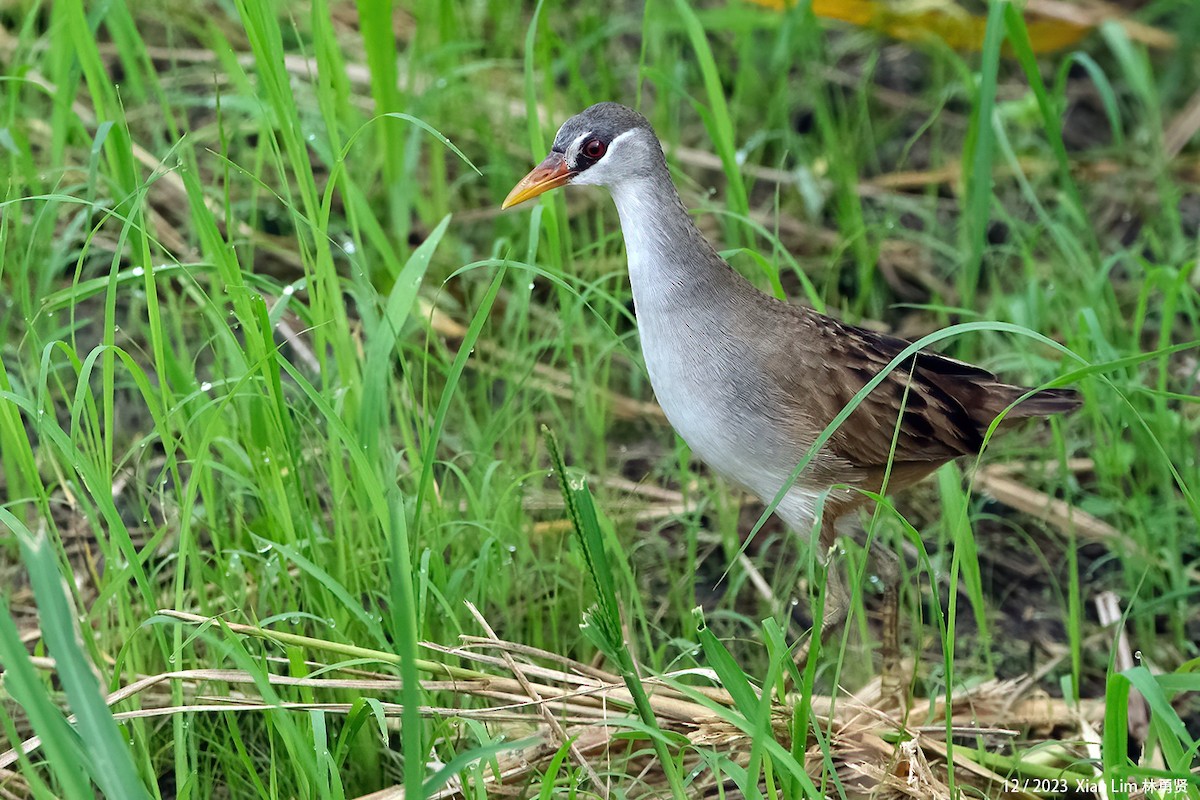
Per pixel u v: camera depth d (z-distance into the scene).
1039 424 10.93
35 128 11.85
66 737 5.31
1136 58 12.60
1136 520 9.70
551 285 11.38
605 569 5.72
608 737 7.18
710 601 9.53
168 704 7.59
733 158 9.91
